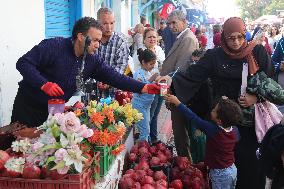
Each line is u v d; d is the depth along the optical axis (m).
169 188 4.26
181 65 5.61
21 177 2.67
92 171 2.96
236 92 4.23
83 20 3.50
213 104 4.33
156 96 6.35
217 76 4.30
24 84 3.79
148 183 4.16
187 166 4.81
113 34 5.17
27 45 5.48
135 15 19.38
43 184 2.62
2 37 4.85
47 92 3.16
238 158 4.33
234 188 4.22
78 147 2.68
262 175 4.27
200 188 4.42
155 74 5.96
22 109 3.79
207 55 4.38
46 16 7.22
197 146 5.57
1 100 4.85
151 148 5.20
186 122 5.44
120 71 5.20
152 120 6.71
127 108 3.71
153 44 7.69
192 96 4.51
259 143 4.09
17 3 5.20
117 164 3.86
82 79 3.70
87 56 3.74
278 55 7.95
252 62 4.11
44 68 3.62
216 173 4.12
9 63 5.02
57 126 2.67
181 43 5.64
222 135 4.00
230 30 4.03
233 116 3.92
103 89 4.99
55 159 2.58
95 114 3.27
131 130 5.35
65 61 3.59
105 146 3.26
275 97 4.02
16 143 2.76
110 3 14.18
